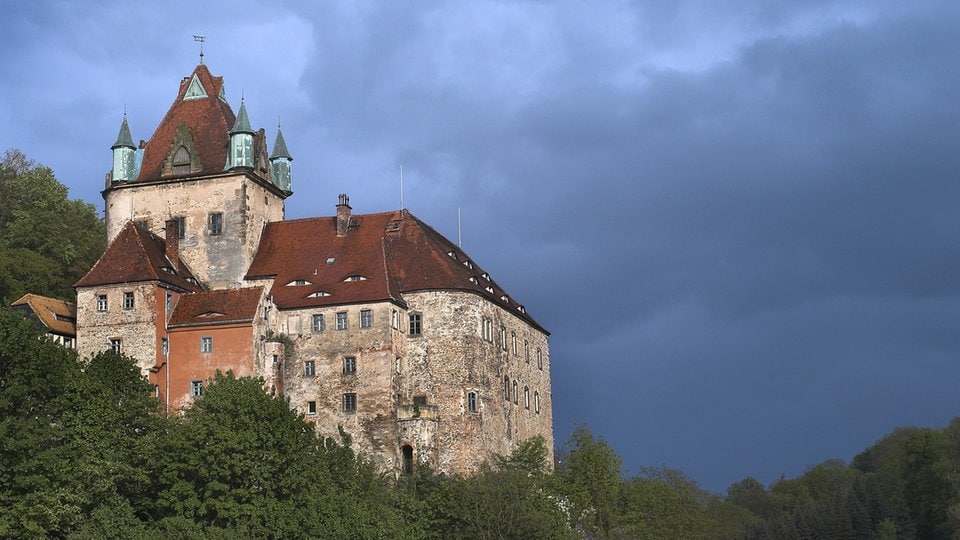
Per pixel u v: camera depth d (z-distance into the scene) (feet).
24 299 381.60
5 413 264.72
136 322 372.38
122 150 417.69
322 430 378.12
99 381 293.84
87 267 446.60
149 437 291.17
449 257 407.03
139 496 288.51
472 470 380.58
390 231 409.69
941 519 616.39
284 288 395.55
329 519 286.66
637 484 406.62
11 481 254.88
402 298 390.83
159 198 413.18
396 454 372.38
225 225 406.82
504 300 425.28
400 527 303.07
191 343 374.22
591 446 395.55
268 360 376.48
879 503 650.84
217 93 432.66
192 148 415.03
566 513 360.28
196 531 266.57
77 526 265.13
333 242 409.90
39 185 469.57
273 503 277.44
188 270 404.36
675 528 412.36
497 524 317.01
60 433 269.44
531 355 443.73
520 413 424.87
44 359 274.98
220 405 287.07
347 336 381.81
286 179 438.40
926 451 641.40
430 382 386.11
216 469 276.00
